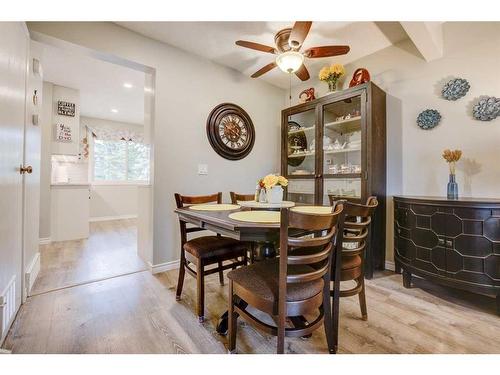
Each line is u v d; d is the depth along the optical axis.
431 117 2.22
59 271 2.36
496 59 1.92
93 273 2.32
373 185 2.31
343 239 1.41
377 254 2.39
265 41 2.39
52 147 3.60
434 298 1.88
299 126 3.09
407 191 2.39
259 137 3.32
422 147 2.30
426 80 2.28
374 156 2.32
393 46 2.48
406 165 2.40
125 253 2.99
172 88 2.50
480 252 1.62
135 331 1.43
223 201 2.94
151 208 2.44
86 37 2.02
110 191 5.85
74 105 3.82
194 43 2.46
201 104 2.73
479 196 1.98
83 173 5.43
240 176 3.12
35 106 2.05
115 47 2.15
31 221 1.95
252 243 1.76
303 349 1.29
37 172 2.15
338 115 2.65
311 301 1.09
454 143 2.12
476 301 1.83
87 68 3.15
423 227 1.89
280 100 3.59
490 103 1.92
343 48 1.90
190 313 1.64
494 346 1.31
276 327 1.08
